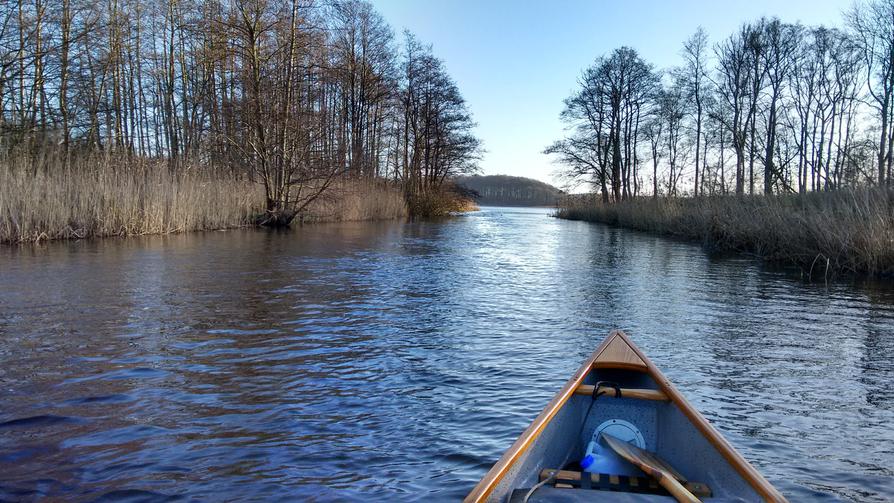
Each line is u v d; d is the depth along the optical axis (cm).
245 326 690
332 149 2361
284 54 2166
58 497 318
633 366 416
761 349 629
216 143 2331
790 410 456
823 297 943
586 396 376
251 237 1828
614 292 981
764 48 3061
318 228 2377
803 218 1323
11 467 350
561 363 564
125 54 2786
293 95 2262
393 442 387
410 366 549
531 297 923
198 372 523
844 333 704
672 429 344
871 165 1925
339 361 561
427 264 1317
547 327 718
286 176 2272
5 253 1260
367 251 1543
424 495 321
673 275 1192
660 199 2834
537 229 2952
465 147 4447
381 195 3459
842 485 341
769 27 3048
